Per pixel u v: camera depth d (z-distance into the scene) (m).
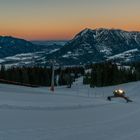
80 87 164.00
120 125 21.31
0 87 53.75
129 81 173.50
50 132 16.91
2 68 147.75
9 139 14.73
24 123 18.97
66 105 30.58
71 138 15.95
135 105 38.78
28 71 154.75
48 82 158.00
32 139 15.05
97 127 19.72
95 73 165.50
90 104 34.75
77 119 22.61
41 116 22.39
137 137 17.52
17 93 38.94
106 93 126.62
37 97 35.94
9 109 23.86
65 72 178.12
